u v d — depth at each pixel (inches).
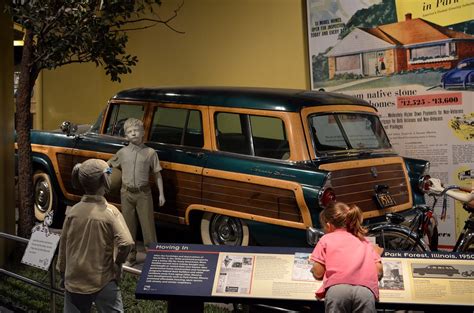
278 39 356.8
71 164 307.4
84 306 163.8
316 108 243.0
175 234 314.5
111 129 300.2
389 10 311.7
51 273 211.3
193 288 161.3
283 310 179.0
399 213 251.3
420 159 285.7
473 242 227.0
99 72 418.6
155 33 396.2
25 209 303.1
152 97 284.5
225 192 250.8
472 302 151.6
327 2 331.9
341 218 156.1
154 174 265.0
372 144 259.8
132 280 248.2
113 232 163.3
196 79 385.7
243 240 249.4
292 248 168.9
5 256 290.0
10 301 245.8
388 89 315.3
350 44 325.7
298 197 225.9
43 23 279.4
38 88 427.5
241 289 160.1
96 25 283.4
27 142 302.8
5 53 295.6
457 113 294.8
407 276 158.7
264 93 255.0
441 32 296.0
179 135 272.8
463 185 295.7
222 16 374.3
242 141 253.3
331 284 147.9
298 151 235.8
